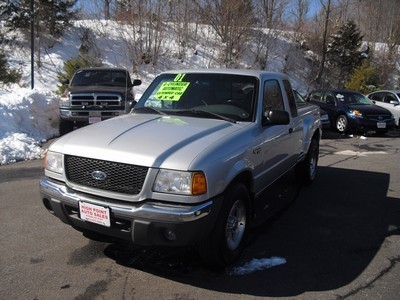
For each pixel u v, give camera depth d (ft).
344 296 10.90
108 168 10.73
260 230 15.55
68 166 11.49
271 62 94.07
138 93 67.31
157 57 80.64
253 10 87.51
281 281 11.62
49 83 67.82
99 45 80.69
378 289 11.31
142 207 10.23
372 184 22.82
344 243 14.51
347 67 99.60
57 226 15.02
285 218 16.93
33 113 36.68
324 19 102.01
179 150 10.73
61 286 10.96
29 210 16.66
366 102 47.21
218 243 11.34
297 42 100.53
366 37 122.42
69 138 12.14
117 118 14.19
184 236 10.25
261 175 14.06
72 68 60.75
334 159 30.32
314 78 96.27
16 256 12.60
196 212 10.13
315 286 11.41
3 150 26.18
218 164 10.86
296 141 18.51
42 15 78.23
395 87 106.22
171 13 85.81
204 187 10.34
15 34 77.46
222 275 11.84
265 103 14.96
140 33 79.10
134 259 12.59
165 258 12.69
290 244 14.29
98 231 11.16
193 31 87.92
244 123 13.67
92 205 10.80
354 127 43.24
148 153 10.53
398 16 119.34
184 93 15.29
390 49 111.45
